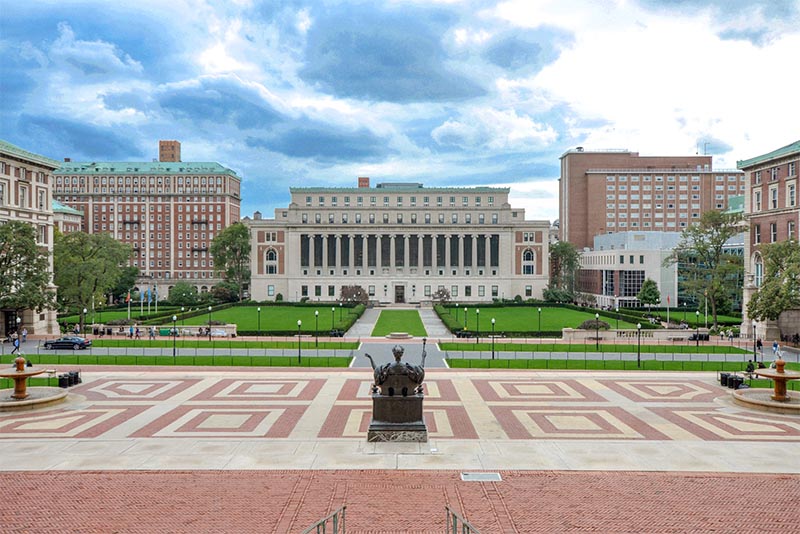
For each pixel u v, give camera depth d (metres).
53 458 31.78
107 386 51.06
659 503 26.19
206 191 196.12
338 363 63.69
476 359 66.88
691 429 37.97
